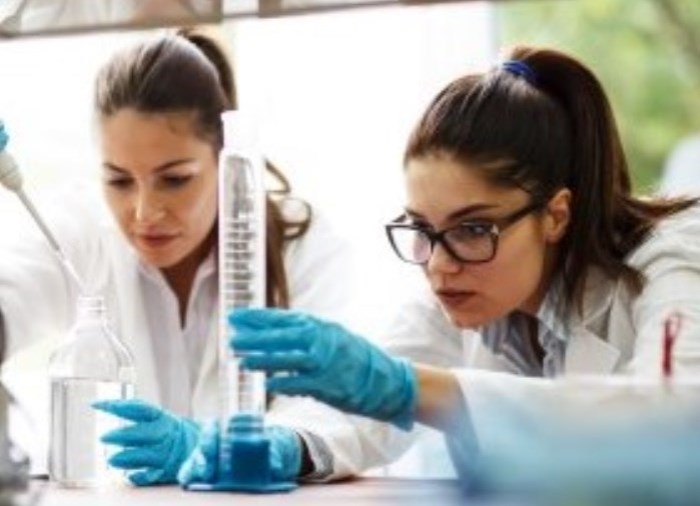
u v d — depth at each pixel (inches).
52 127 118.7
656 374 63.2
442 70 132.0
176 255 88.7
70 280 94.6
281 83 127.0
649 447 39.6
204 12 81.8
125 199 87.8
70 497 60.7
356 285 102.7
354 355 63.0
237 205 63.6
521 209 71.9
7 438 58.1
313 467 68.6
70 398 66.5
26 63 118.0
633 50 213.6
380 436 76.9
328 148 127.7
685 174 184.5
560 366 79.8
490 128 70.9
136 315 94.7
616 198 78.2
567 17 202.2
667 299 72.1
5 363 92.3
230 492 62.7
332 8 79.0
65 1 84.7
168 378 95.4
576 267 76.8
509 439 45.4
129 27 84.0
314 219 99.0
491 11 136.5
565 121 75.5
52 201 98.5
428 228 71.6
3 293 89.4
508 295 72.9
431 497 50.9
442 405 63.8
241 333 61.4
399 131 127.9
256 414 62.9
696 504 38.9
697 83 214.5
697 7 211.3
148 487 65.5
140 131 85.2
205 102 87.9
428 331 84.8
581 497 39.8
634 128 217.3
